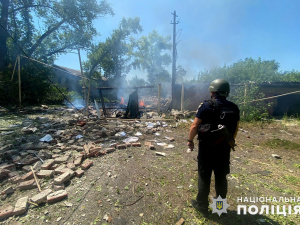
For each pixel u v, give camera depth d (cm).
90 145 422
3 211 209
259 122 795
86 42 1972
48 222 200
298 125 765
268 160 391
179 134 582
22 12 1655
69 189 260
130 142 474
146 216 214
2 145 401
